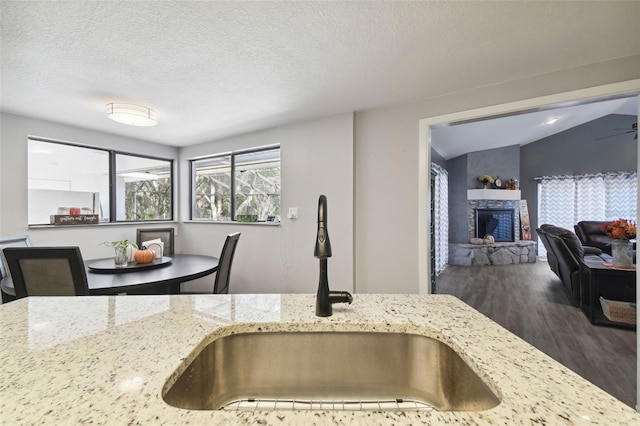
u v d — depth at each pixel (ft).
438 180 17.54
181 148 13.53
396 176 8.48
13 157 8.69
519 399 1.50
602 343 7.98
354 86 7.17
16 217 8.72
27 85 6.83
